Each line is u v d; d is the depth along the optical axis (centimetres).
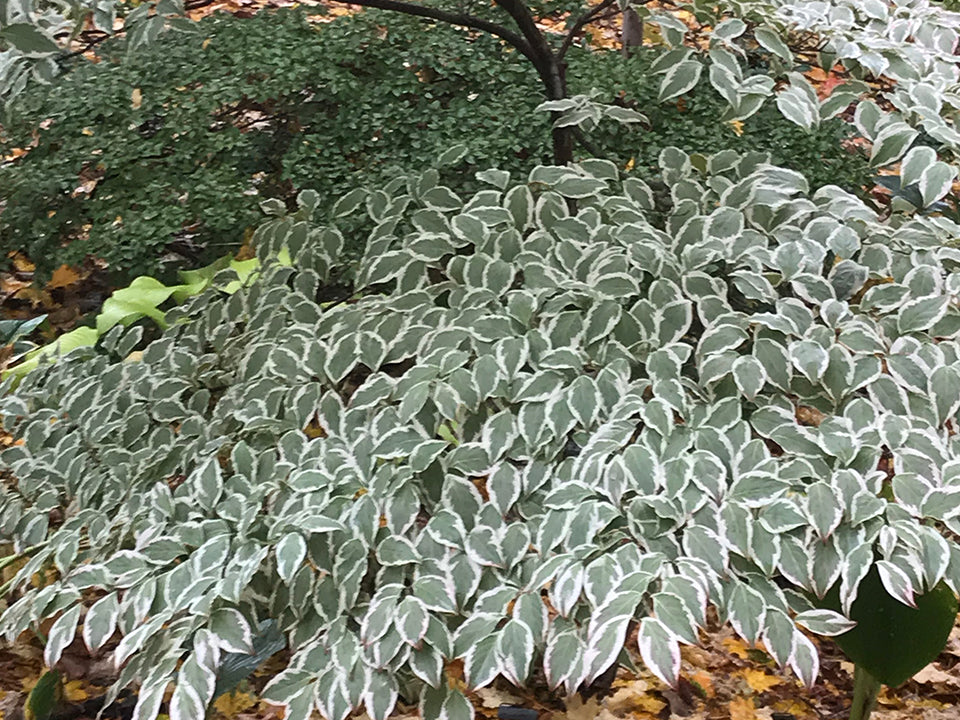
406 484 112
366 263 155
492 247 145
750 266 134
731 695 168
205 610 102
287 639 127
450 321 133
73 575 114
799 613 106
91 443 143
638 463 108
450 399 117
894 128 143
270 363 135
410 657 101
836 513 103
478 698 160
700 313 130
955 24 160
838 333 122
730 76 152
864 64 144
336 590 110
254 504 115
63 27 136
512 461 125
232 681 122
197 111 195
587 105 167
